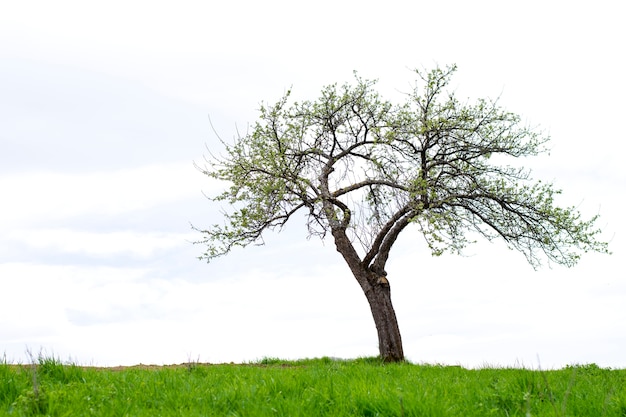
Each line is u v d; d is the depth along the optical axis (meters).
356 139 19.56
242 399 6.37
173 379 7.76
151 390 7.05
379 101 19.41
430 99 18.47
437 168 18.80
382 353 17.72
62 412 5.75
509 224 18.47
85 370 9.03
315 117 19.36
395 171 18.83
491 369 11.22
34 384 6.05
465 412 6.01
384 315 17.98
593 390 7.46
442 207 18.52
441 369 11.74
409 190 17.80
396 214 18.41
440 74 18.12
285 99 18.22
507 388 7.36
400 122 18.78
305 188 17.84
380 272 18.50
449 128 18.22
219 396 6.49
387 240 18.52
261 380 7.82
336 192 19.00
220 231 18.28
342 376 8.67
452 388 7.58
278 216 18.52
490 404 6.54
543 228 18.16
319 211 18.45
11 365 8.19
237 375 8.66
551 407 6.21
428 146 18.33
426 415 5.59
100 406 5.97
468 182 18.61
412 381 8.34
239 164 18.03
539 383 7.34
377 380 7.98
